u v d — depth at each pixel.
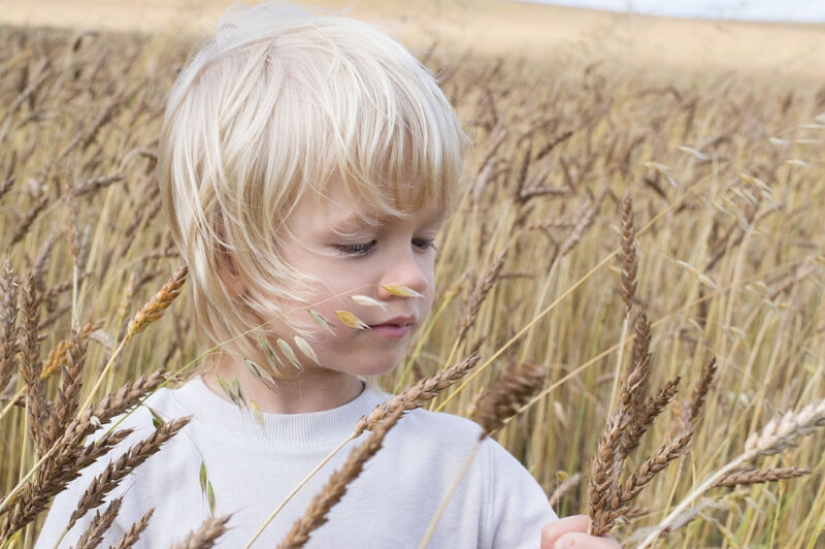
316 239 1.28
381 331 1.31
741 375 3.24
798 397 3.18
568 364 3.69
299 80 1.32
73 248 1.79
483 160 3.13
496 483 1.45
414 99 1.33
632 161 4.73
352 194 1.26
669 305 3.56
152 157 3.04
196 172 1.36
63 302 3.06
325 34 1.41
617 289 3.71
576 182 4.09
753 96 7.53
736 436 2.94
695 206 3.83
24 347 1.07
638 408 1.03
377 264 1.30
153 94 4.85
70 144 3.50
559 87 6.24
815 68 8.80
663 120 5.14
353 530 1.37
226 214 1.32
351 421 1.44
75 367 0.98
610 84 6.82
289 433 1.40
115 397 0.94
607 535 1.06
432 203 1.34
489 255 3.02
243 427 1.40
